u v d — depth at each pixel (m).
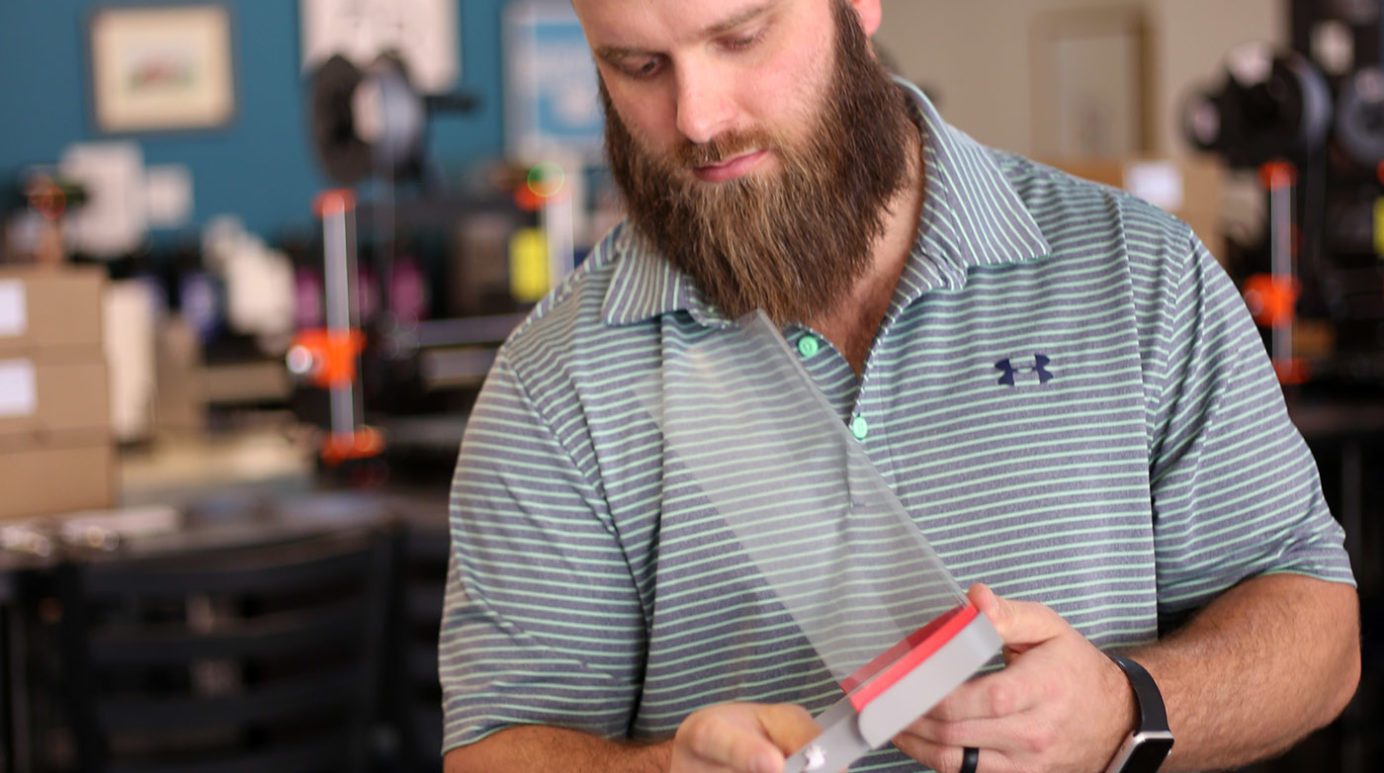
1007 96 8.88
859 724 0.99
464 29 7.66
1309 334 5.25
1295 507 1.35
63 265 5.97
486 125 7.72
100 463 3.48
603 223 6.96
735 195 1.25
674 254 1.33
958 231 1.33
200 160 7.29
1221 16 8.16
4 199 7.04
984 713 1.07
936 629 1.00
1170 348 1.32
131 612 3.72
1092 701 1.11
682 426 1.21
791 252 1.26
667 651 1.34
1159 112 8.36
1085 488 1.29
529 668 1.37
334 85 4.31
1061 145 8.74
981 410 1.30
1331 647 1.31
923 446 1.31
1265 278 4.61
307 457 4.22
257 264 6.63
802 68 1.23
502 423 1.39
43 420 3.41
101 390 3.46
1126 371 1.30
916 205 1.37
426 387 4.57
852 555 1.08
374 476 4.00
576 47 7.77
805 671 1.31
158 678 3.80
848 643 1.05
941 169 1.35
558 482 1.36
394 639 3.14
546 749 1.31
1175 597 1.36
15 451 3.38
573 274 1.48
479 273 6.15
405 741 3.14
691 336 1.34
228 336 6.57
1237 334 1.34
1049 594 1.29
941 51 9.05
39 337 3.39
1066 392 1.30
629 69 1.25
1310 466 1.38
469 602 1.39
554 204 5.04
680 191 1.27
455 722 1.38
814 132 1.25
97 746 2.85
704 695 1.34
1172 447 1.32
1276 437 1.35
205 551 3.20
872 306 1.37
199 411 5.41
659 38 1.20
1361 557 4.18
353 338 4.09
